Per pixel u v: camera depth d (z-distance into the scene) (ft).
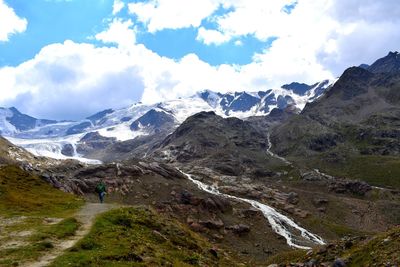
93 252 127.34
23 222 172.86
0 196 229.66
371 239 149.59
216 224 616.80
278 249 583.17
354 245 159.22
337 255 157.79
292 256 250.16
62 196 274.36
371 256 134.00
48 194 271.28
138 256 129.90
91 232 151.84
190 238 200.34
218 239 581.12
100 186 265.34
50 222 177.58
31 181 296.30
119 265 117.91
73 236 150.20
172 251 162.91
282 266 176.35
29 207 216.54
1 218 182.29
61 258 118.32
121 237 151.84
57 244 138.41
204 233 589.73
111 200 632.79
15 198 231.71
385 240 137.80
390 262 122.42
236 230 617.21
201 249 192.34
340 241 171.94
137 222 183.93
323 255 165.27
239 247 571.28
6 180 275.39
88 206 233.96
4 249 128.47
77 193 602.44
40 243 134.31
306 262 165.37
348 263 140.67
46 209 216.95
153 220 196.44
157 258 137.08
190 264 151.53
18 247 130.31
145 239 162.71
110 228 161.99
